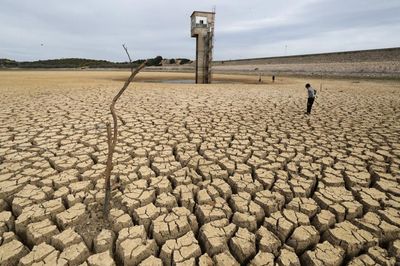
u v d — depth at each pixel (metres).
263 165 4.23
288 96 12.98
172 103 10.04
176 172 3.88
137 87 16.27
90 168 4.00
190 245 2.40
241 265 2.35
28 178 3.54
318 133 6.17
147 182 3.65
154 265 2.18
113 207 2.96
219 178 3.82
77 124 6.46
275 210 3.05
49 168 3.88
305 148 5.13
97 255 2.24
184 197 3.19
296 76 39.12
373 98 12.49
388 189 3.47
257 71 57.38
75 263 2.19
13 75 30.61
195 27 21.30
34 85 16.53
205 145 5.15
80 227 2.62
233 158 4.51
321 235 2.71
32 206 2.88
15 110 8.07
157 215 2.85
